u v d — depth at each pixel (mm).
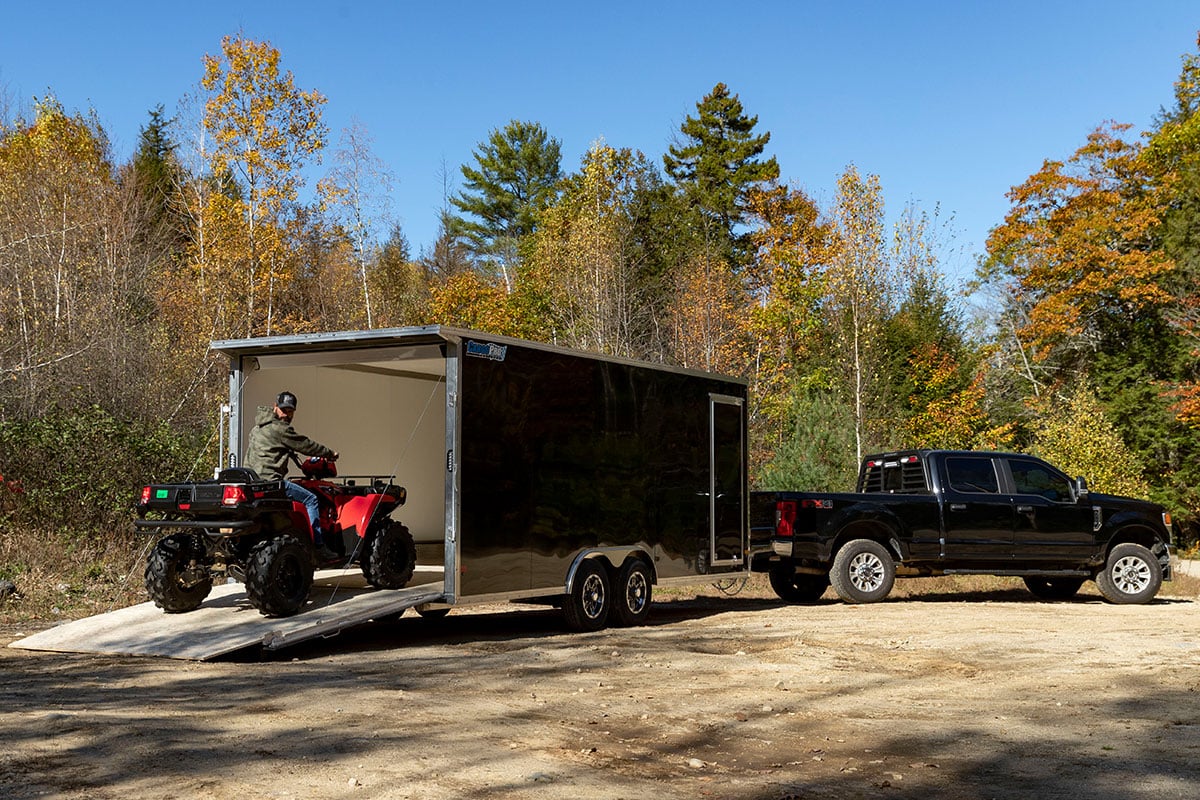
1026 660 9617
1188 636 11242
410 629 12000
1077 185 38125
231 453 11305
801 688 8219
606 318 31703
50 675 8336
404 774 5484
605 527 11883
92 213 28734
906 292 35438
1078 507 15297
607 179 36906
